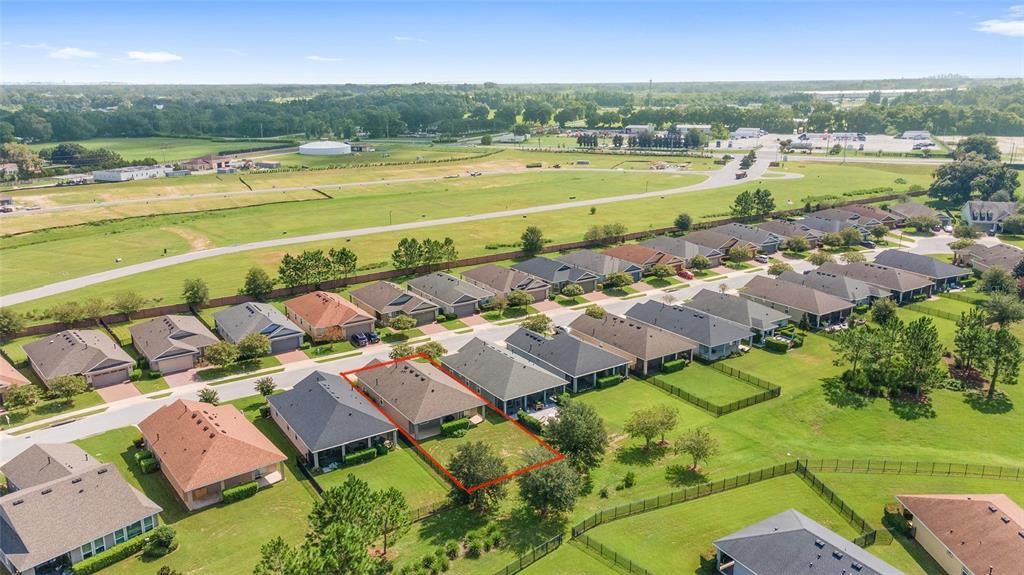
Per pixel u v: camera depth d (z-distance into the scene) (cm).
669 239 15700
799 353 10294
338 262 13138
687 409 8531
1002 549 5409
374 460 7325
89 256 15212
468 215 19975
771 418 8294
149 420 7488
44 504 5781
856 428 8088
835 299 11656
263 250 15825
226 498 6469
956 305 12444
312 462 7138
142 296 12394
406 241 13838
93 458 6969
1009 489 6850
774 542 5403
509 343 10194
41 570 5491
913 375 8769
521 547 5906
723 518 6312
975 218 18638
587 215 19950
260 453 6844
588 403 8669
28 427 7894
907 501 6225
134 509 5969
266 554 4922
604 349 10012
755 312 11006
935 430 8062
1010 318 10581
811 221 17812
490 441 7712
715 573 5562
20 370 9419
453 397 8056
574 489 6131
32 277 13575
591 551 5856
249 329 10181
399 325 10581
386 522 5619
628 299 12838
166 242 16562
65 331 10044
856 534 6091
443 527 6175
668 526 6197
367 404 7994
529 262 13888
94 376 8900
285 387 9006
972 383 9250
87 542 5625
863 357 9019
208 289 12575
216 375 9394
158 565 5650
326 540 4897
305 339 10769
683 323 10550
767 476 6988
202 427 6994
